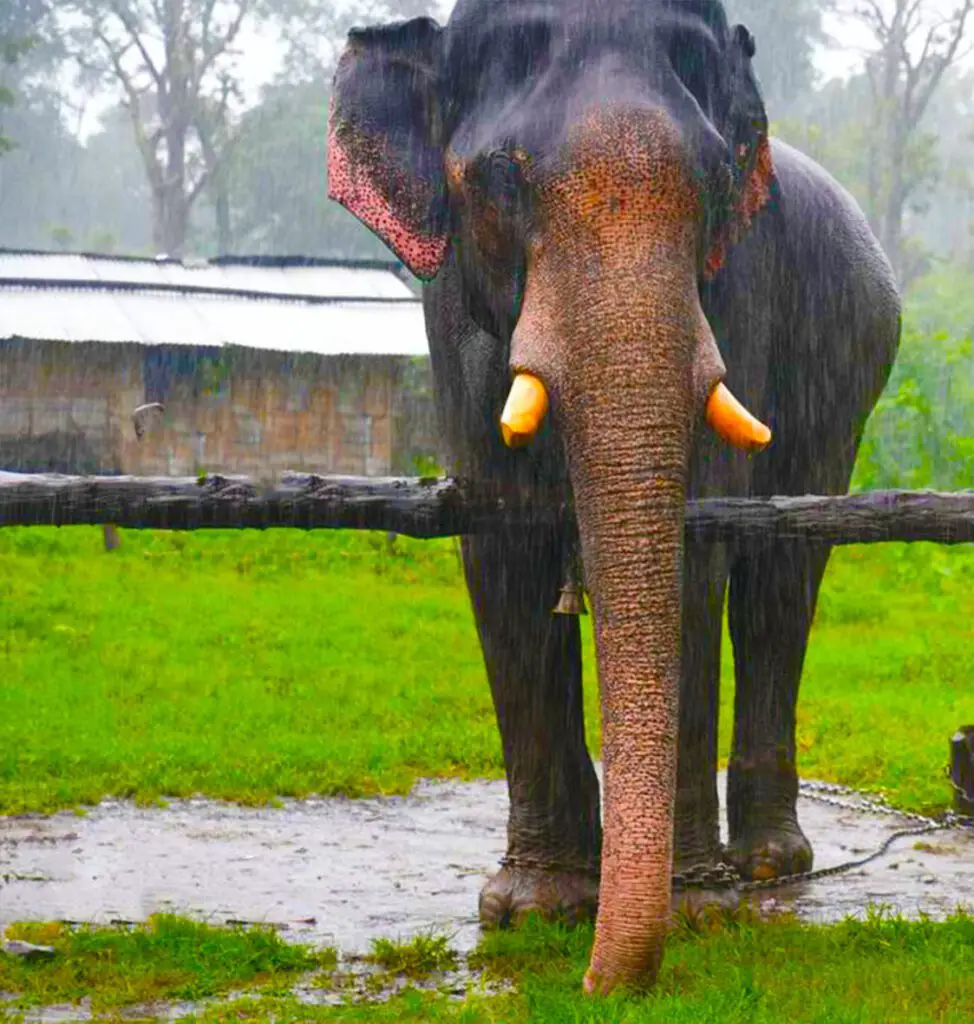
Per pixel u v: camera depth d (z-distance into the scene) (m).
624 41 5.90
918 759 10.98
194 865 8.43
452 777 10.84
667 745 5.02
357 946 6.86
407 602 18.69
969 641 16.30
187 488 6.38
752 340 6.92
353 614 17.69
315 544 22.05
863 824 9.58
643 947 4.95
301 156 60.84
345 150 6.51
